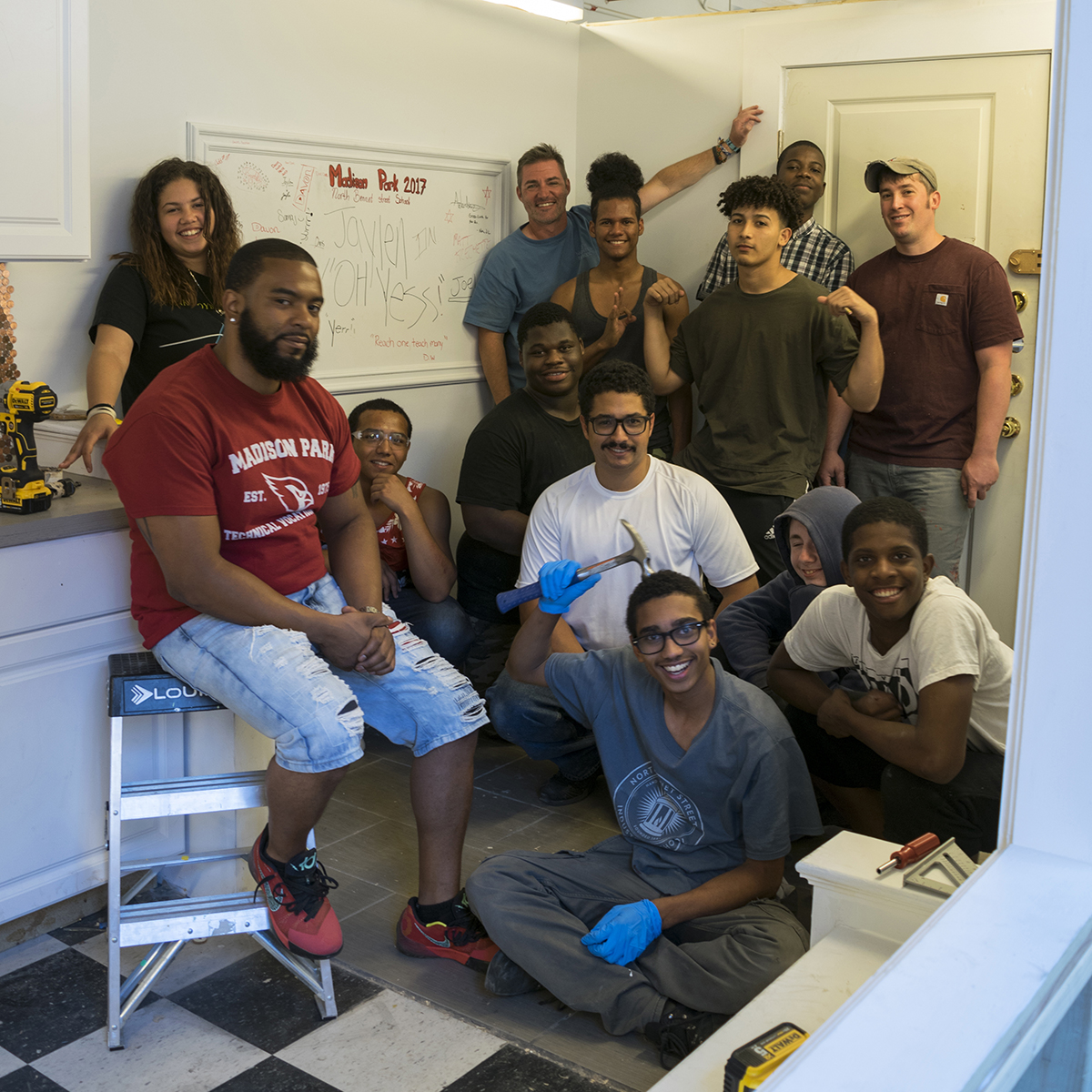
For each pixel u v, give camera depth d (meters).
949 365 3.44
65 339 2.90
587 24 4.22
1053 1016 0.94
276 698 1.90
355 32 3.47
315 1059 1.86
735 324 3.41
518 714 2.76
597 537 2.80
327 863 2.56
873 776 2.40
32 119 2.31
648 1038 1.91
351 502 2.28
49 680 2.11
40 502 2.09
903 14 3.60
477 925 2.17
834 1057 0.84
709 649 2.01
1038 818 1.10
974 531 3.72
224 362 1.98
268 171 3.29
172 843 2.33
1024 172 3.52
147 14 2.94
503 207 4.08
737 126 3.88
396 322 3.76
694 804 2.08
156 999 2.02
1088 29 0.96
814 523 2.58
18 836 2.10
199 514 1.89
